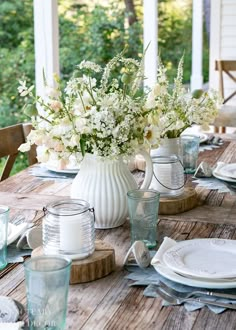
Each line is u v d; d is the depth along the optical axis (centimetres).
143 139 176
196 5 684
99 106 171
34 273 117
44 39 447
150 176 186
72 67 708
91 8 714
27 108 173
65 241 146
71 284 144
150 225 165
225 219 192
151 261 149
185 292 136
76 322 125
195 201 206
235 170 243
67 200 155
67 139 171
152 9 602
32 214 197
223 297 133
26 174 253
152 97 175
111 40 730
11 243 169
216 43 663
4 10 593
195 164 255
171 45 794
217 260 149
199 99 229
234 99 667
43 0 442
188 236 175
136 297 136
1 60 593
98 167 180
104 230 183
